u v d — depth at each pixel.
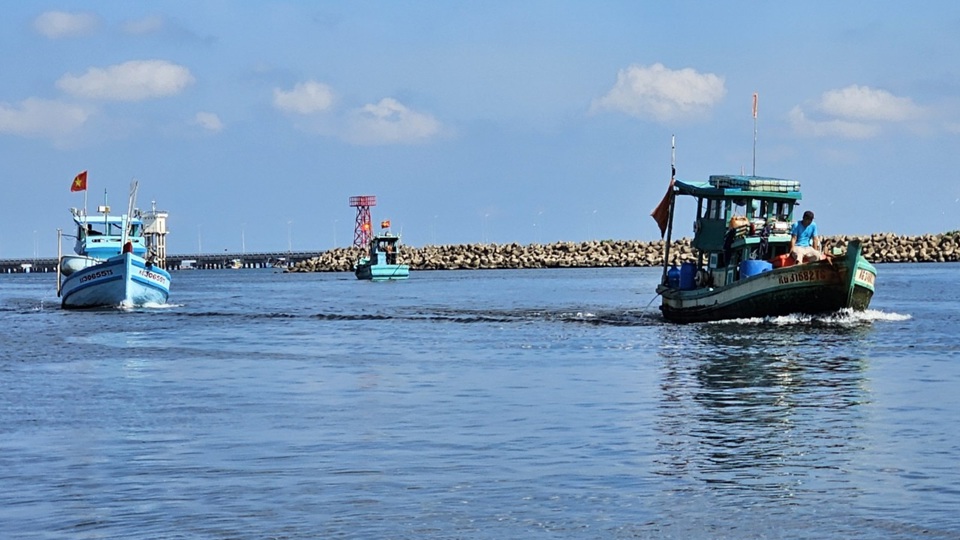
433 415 26.70
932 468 19.98
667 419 25.53
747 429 24.06
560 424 25.12
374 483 19.56
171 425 25.84
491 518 17.33
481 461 21.22
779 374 33.09
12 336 52.56
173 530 16.94
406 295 96.75
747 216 49.16
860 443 22.33
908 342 41.19
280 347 45.53
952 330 45.16
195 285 153.38
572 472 20.17
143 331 55.34
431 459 21.47
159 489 19.38
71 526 17.22
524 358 39.41
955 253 170.00
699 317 50.50
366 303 82.94
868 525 16.64
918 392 29.22
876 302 67.38
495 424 25.27
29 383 34.22
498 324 56.31
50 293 123.88
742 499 18.16
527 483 19.41
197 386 33.03
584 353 40.47
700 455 21.44
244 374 36.00
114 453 22.58
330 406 28.47
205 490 19.25
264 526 17.03
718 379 32.31
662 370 34.78
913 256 170.38
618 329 50.31
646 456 21.41
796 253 47.78
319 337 50.62
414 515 17.53
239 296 103.69
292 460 21.58
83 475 20.59
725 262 50.28
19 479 20.34
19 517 17.75
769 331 45.41
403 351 43.00
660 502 18.08
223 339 50.00
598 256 196.38
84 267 73.00
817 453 21.44
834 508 17.53
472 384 32.47
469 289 108.62
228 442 23.55
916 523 16.69
